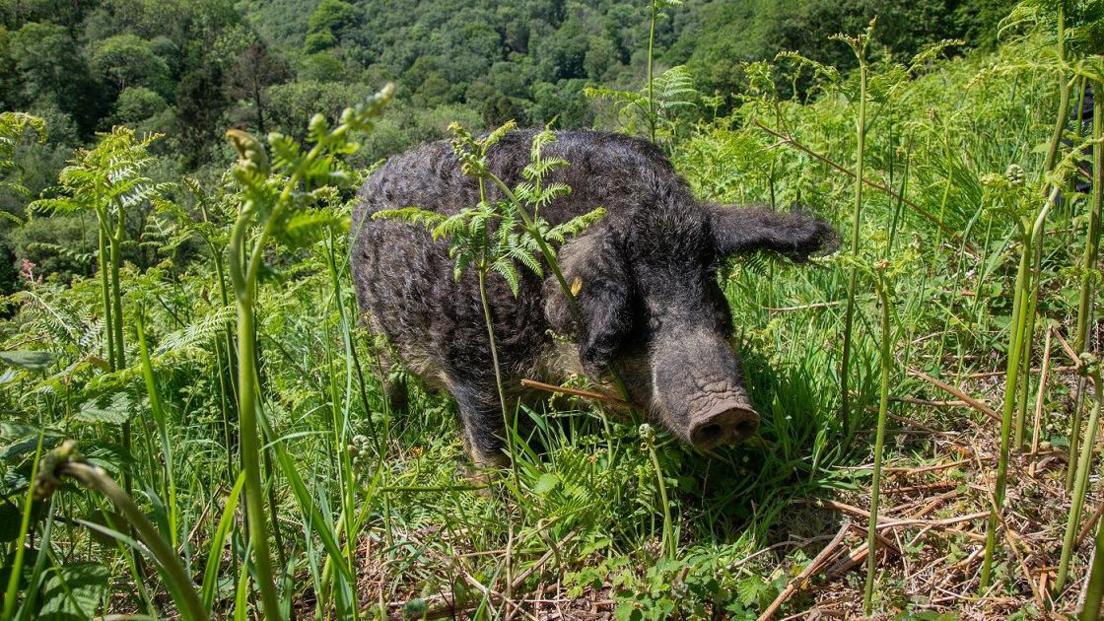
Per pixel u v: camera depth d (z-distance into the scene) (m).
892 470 3.67
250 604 2.89
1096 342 4.09
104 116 80.44
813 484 3.62
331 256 2.95
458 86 112.75
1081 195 2.90
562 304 3.72
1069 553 2.73
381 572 3.28
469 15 146.88
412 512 3.68
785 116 6.89
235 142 1.48
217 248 2.88
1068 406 3.81
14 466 2.49
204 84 63.34
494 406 4.19
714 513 3.62
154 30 107.88
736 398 3.22
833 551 3.25
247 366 1.59
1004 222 4.89
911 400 4.03
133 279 3.47
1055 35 3.57
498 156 4.32
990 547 2.82
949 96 6.91
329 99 74.81
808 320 4.82
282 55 128.25
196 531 3.37
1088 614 2.28
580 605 3.11
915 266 4.65
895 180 5.73
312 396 4.04
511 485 3.40
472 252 3.05
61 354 3.37
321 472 3.85
